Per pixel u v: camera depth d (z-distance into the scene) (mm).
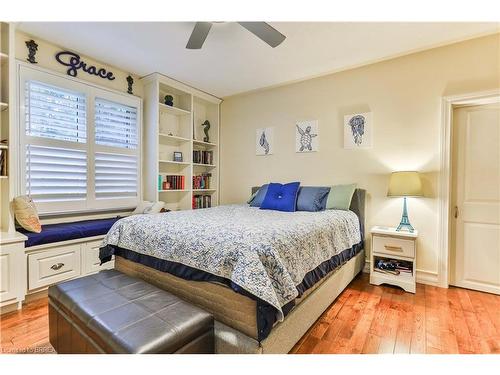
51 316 1576
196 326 1245
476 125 2688
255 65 3242
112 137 3369
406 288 2580
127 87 3549
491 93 2477
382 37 2568
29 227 2359
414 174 2643
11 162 2342
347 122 3312
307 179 3664
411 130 2904
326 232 2180
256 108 4195
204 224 1942
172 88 3885
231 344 1383
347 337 1810
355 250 2836
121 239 2105
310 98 3645
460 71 2643
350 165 3311
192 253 1612
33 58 2676
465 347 1717
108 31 2537
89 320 1251
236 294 1437
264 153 4082
